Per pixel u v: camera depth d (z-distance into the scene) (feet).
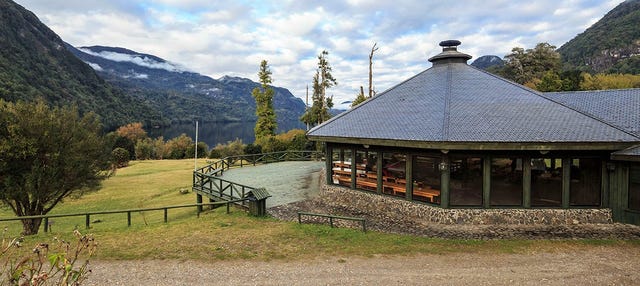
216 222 42.73
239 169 80.89
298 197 53.67
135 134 229.04
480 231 37.47
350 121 50.49
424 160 42.75
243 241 35.40
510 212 39.83
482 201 40.32
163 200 75.66
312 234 37.04
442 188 40.47
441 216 40.29
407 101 50.01
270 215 44.93
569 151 39.60
